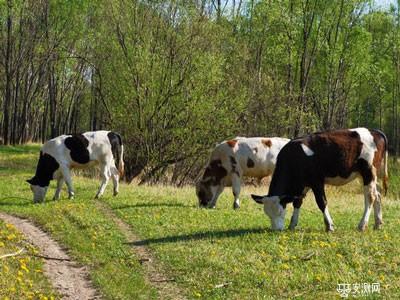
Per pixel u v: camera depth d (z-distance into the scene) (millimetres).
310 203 19094
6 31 44719
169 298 9516
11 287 9344
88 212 16062
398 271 9844
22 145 43938
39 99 55250
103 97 30797
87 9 44469
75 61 49094
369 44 47312
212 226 13969
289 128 34031
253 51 41062
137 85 27719
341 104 54125
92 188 21500
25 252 12031
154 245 12367
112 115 28797
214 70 27703
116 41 29047
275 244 11688
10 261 10969
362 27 47812
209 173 18094
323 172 12859
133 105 27969
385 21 56375
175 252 11727
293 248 11453
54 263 11625
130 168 28672
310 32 43344
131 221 14875
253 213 16250
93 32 44062
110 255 12031
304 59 41906
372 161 13000
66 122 58094
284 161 13070
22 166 31344
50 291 9734
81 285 10336
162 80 27719
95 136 19062
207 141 28391
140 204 17312
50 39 45469
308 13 41875
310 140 12961
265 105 32844
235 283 9844
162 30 28422
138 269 11055
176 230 13734
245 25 42500
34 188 18688
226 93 28578
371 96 64938
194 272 10555
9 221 15516
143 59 27469
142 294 9695
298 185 12969
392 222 14641
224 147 17875
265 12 40719
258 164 17719
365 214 13008
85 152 18859
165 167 29391
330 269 10125
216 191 18172
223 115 28062
